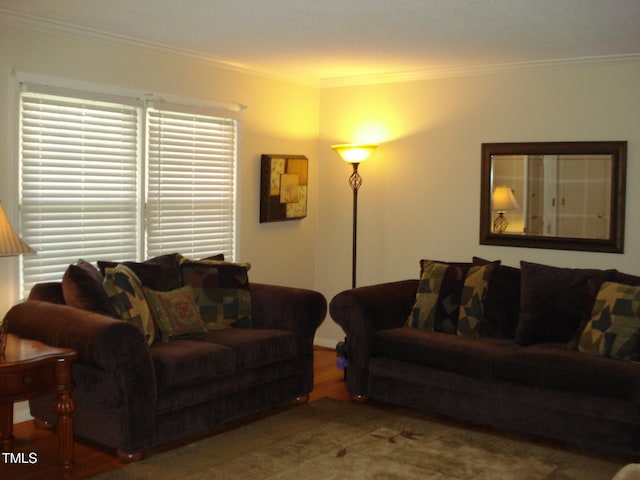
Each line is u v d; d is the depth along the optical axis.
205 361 3.64
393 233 5.71
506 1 3.39
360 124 5.82
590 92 4.81
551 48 4.50
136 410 3.33
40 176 4.05
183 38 4.36
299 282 6.01
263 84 5.48
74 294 3.60
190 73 4.88
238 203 5.34
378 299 4.53
